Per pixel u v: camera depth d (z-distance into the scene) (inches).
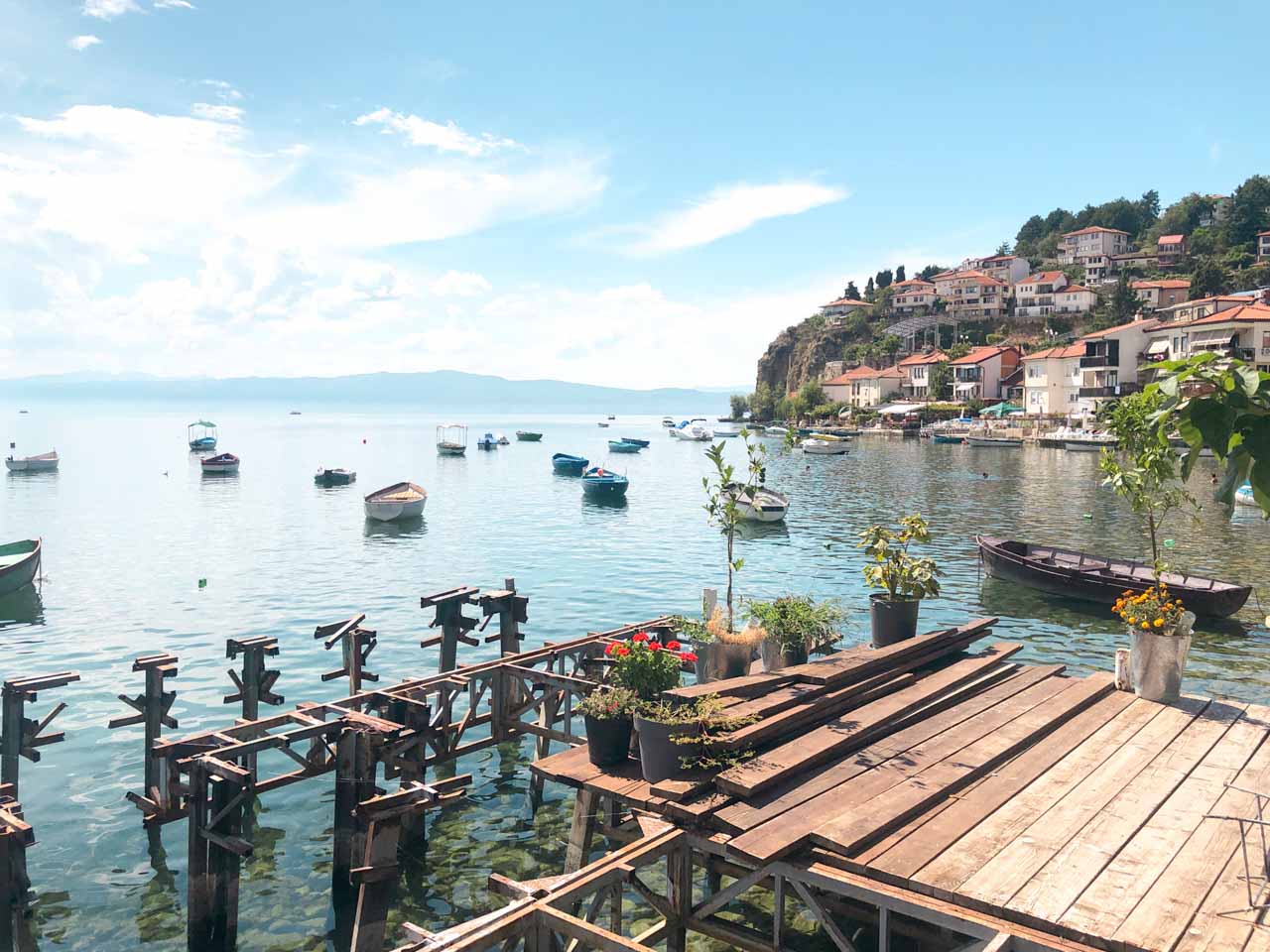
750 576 1273.4
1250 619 994.7
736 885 313.6
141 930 408.2
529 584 1221.7
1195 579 1024.2
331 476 2714.1
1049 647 890.1
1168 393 182.2
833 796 329.4
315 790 558.6
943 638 548.4
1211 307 3774.6
